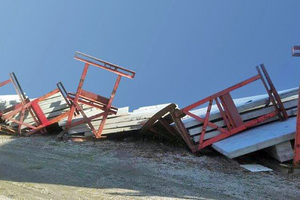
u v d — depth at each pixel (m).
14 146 10.09
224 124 9.30
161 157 8.93
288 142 8.01
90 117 10.91
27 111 12.34
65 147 10.05
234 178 7.27
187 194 5.99
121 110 11.22
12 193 5.42
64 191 5.80
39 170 7.34
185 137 9.31
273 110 9.26
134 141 10.89
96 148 9.95
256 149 7.96
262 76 9.11
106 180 6.72
